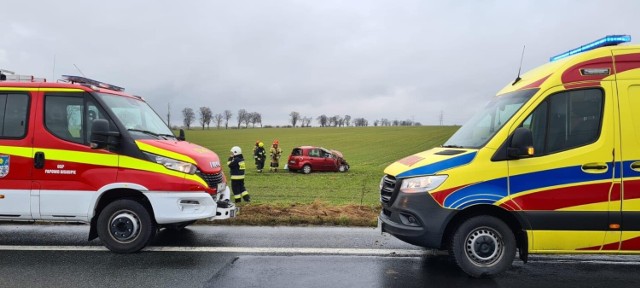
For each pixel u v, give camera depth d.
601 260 5.89
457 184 5.04
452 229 5.20
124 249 5.98
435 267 5.54
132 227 5.98
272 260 5.74
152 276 5.09
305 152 26.94
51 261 5.61
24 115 6.06
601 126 5.02
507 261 5.12
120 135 6.00
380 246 6.48
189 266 5.46
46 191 5.94
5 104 6.11
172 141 6.64
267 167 30.67
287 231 7.37
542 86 5.12
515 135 4.88
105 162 5.95
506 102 5.53
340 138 66.69
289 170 27.48
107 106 6.12
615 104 5.03
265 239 6.81
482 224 5.11
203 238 6.85
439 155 5.35
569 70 5.11
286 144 56.16
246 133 84.69
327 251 6.18
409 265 5.60
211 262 5.63
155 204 5.95
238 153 12.16
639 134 5.00
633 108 5.04
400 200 5.25
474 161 5.08
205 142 60.06
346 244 6.56
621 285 4.93
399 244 6.60
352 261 5.74
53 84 6.17
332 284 4.88
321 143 57.50
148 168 5.97
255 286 4.79
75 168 5.95
